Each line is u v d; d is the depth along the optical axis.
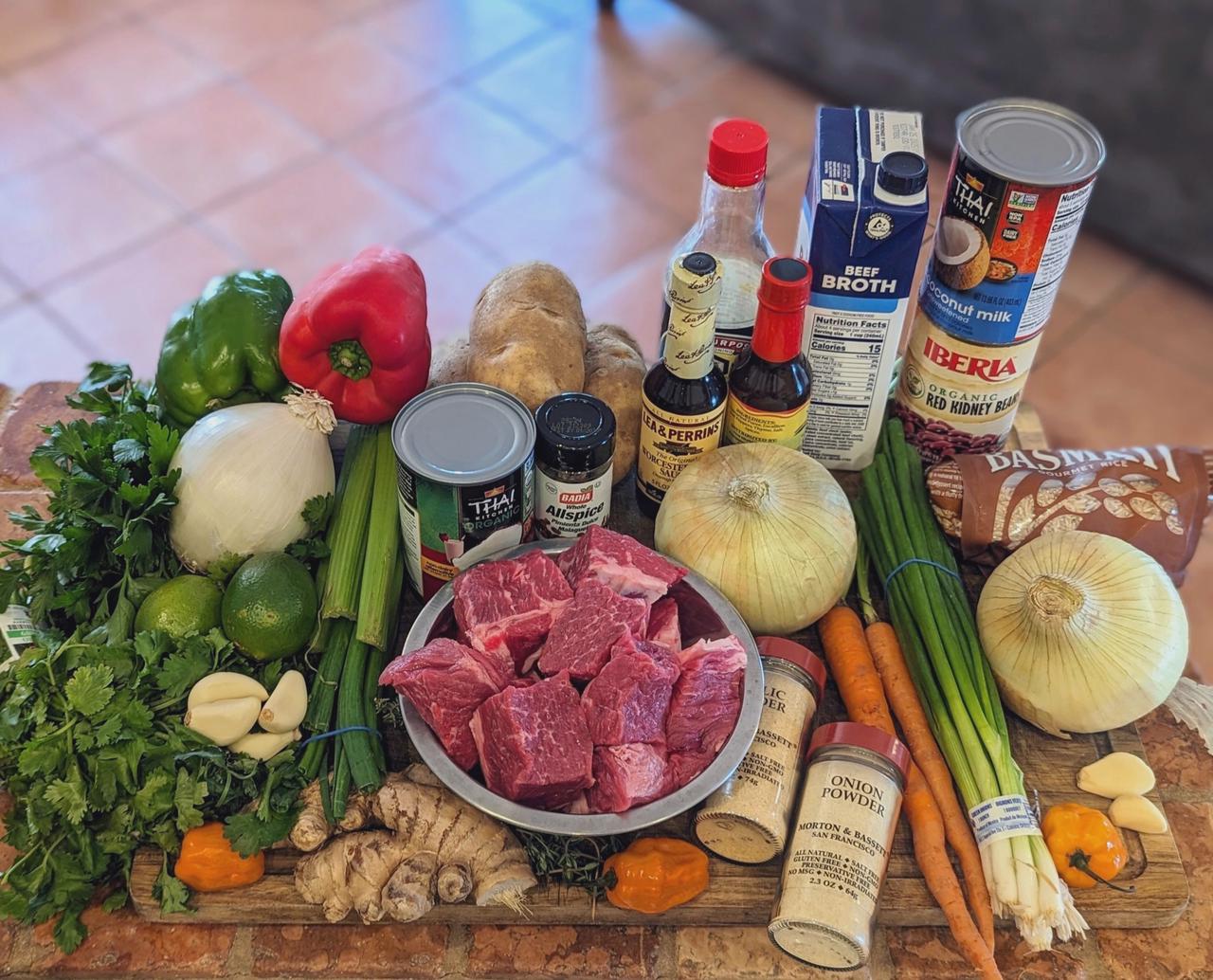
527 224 2.96
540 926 1.12
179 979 1.09
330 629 1.22
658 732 1.09
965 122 1.23
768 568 1.19
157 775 1.09
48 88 3.34
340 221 2.96
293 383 1.31
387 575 1.24
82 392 1.35
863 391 1.34
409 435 1.18
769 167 3.09
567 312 1.35
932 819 1.13
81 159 3.12
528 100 3.30
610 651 1.11
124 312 2.76
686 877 1.08
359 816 1.10
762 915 1.11
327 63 3.41
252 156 3.13
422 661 1.09
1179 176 2.60
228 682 1.13
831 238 1.20
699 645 1.13
